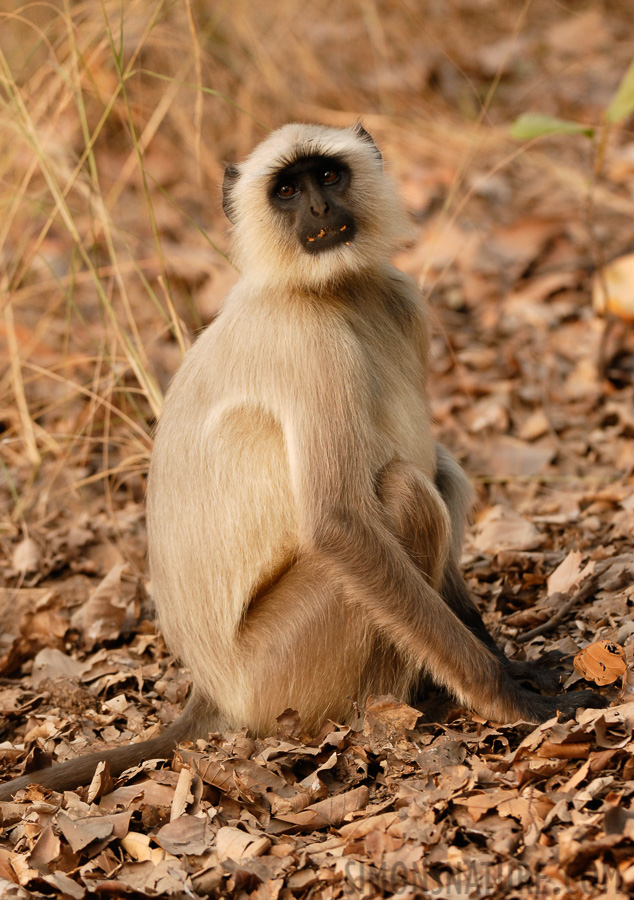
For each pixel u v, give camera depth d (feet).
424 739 27.94
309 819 25.50
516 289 58.80
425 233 64.28
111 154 72.43
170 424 30.58
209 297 59.72
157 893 23.21
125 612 38.65
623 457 45.29
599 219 62.75
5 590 41.50
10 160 53.72
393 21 85.20
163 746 29.84
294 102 74.90
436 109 77.46
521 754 25.82
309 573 29.27
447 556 30.01
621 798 23.40
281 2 78.84
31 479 47.55
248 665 29.63
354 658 28.99
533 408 50.39
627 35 86.48
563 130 46.91
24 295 54.08
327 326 28.35
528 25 89.92
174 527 30.07
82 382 54.13
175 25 68.28
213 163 68.23
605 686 28.96
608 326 49.80
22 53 63.98
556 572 36.09
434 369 54.03
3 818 27.17
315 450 27.40
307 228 29.17
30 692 34.96
